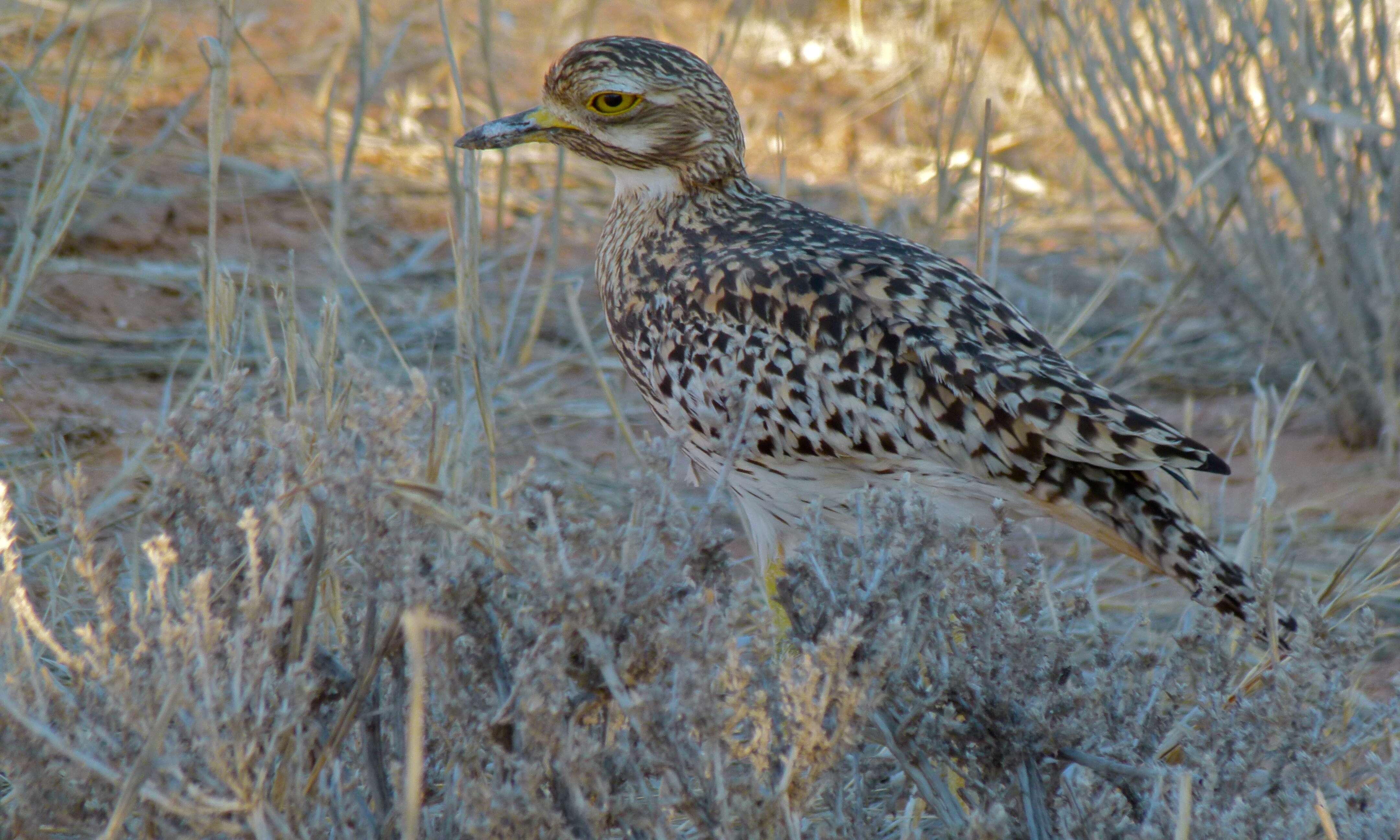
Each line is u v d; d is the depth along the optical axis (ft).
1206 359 52.19
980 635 23.29
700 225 32.50
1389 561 32.94
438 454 26.58
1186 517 28.07
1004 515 23.84
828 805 25.16
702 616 20.65
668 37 85.05
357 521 21.44
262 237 56.54
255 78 69.62
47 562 31.96
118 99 61.05
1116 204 67.51
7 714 20.08
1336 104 44.47
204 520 22.03
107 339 47.60
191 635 19.62
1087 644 29.71
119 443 40.91
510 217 62.44
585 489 40.47
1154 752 23.97
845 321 28.66
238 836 20.25
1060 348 42.11
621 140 32.55
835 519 30.35
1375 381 45.91
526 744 20.56
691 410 30.60
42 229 50.93
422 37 78.95
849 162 72.23
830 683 19.86
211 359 29.91
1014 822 23.25
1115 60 46.65
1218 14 45.68
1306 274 47.34
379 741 22.41
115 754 20.42
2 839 20.95
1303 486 43.70
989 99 33.19
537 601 20.72
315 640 22.11
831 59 83.97
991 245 60.49
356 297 53.26
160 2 69.51
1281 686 22.22
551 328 53.78
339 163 64.08
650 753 19.97
